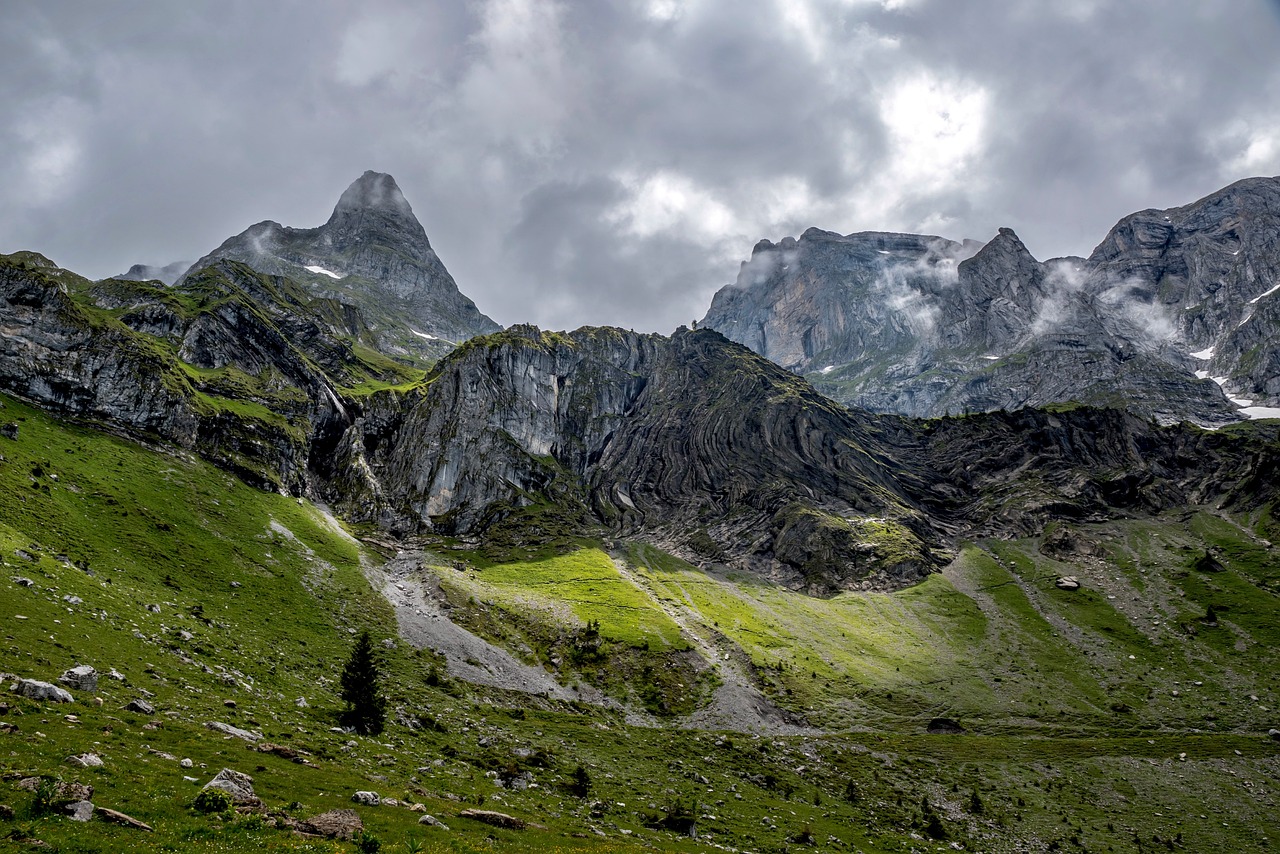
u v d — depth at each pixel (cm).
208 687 6506
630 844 4847
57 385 17238
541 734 9869
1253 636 18788
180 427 19288
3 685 4341
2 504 10562
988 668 18212
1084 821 10294
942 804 10325
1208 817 10688
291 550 16712
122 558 11162
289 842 3036
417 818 3981
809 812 8538
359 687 7069
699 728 13638
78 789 2936
